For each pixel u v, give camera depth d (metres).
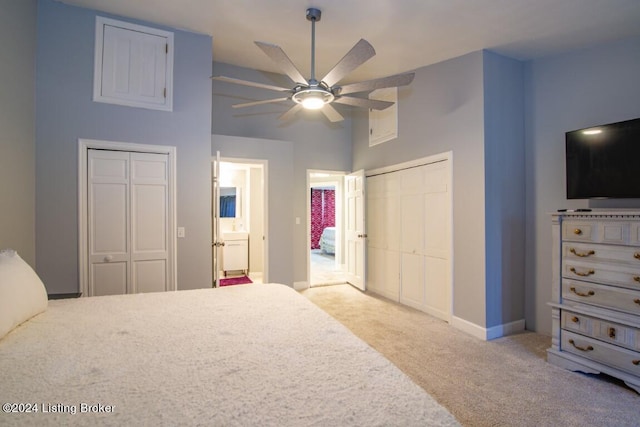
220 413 0.90
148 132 3.27
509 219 3.46
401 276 4.54
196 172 3.46
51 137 2.93
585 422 2.01
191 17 3.11
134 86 3.22
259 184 6.16
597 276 2.46
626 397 2.27
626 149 2.59
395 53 3.55
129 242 3.23
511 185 3.49
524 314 3.58
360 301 4.66
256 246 6.14
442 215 3.82
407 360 2.84
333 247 9.08
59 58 2.96
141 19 3.19
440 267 3.87
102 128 3.10
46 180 2.92
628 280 2.30
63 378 1.09
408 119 4.30
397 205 4.59
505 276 3.43
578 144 2.90
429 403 0.96
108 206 3.16
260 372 1.14
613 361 2.37
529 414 2.09
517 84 3.55
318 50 3.60
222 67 4.76
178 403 0.95
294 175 5.37
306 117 5.44
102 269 3.15
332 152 5.64
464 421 2.01
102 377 1.10
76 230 3.02
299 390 1.02
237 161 4.55
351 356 1.27
